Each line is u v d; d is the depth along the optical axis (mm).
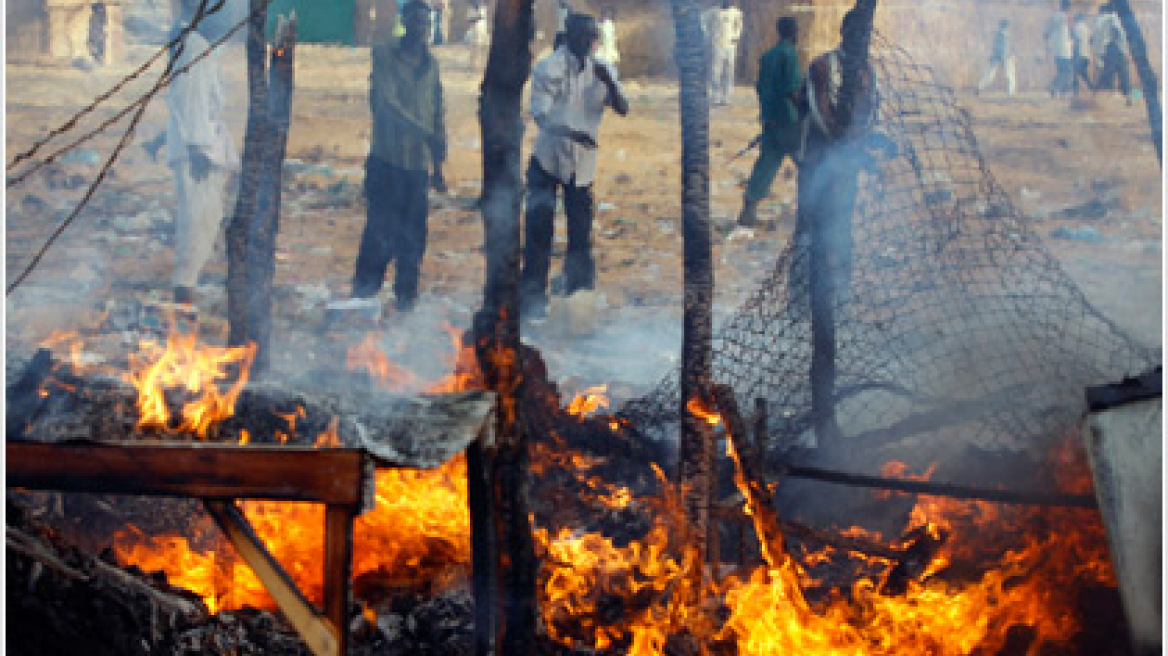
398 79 10188
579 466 6410
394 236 10383
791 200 15914
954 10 24812
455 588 5301
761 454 5758
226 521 3920
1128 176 17500
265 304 7281
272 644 4762
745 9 24750
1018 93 25062
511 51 4703
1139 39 9078
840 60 7242
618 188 16453
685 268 5371
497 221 4617
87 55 24328
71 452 3939
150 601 4426
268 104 7230
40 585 4117
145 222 13258
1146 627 4273
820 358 6922
